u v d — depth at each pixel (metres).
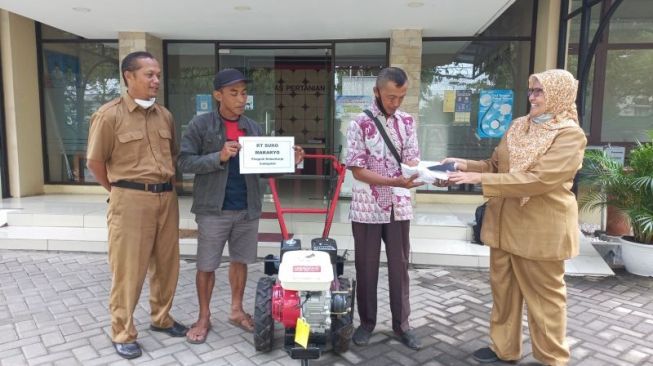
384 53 6.06
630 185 4.15
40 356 2.62
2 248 4.80
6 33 6.07
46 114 6.71
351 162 2.65
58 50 6.55
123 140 2.52
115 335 2.67
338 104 6.23
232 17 4.97
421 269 4.32
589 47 4.72
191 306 3.40
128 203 2.55
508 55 5.95
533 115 2.35
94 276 4.02
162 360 2.60
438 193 6.20
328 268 2.23
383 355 2.71
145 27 5.50
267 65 6.50
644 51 5.66
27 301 3.44
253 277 4.05
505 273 2.55
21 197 6.34
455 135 6.15
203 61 6.40
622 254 4.35
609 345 2.85
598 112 5.79
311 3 4.44
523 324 3.15
